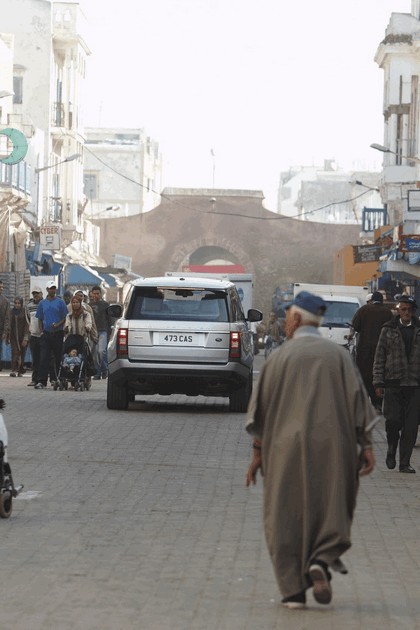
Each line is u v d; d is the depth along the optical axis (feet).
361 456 33.83
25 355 154.61
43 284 180.04
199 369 90.53
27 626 31.01
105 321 137.39
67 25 276.62
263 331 272.10
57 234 203.21
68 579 36.70
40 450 67.21
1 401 48.06
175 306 91.71
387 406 64.54
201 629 31.19
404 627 31.83
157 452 67.82
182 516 48.32
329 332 153.89
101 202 489.67
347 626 31.76
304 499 32.86
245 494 54.24
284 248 366.84
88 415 88.07
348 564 40.09
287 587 33.22
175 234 367.66
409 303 64.44
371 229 298.76
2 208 175.42
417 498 55.31
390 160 265.13
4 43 222.89
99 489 54.75
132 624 31.50
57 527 45.37
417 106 262.67
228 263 488.44
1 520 46.62
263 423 34.42
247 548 42.04
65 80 282.15
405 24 267.18
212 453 68.08
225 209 366.84
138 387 91.56
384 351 64.64
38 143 250.16
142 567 38.65
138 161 490.08
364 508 52.03
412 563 40.55
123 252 368.07
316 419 33.09
